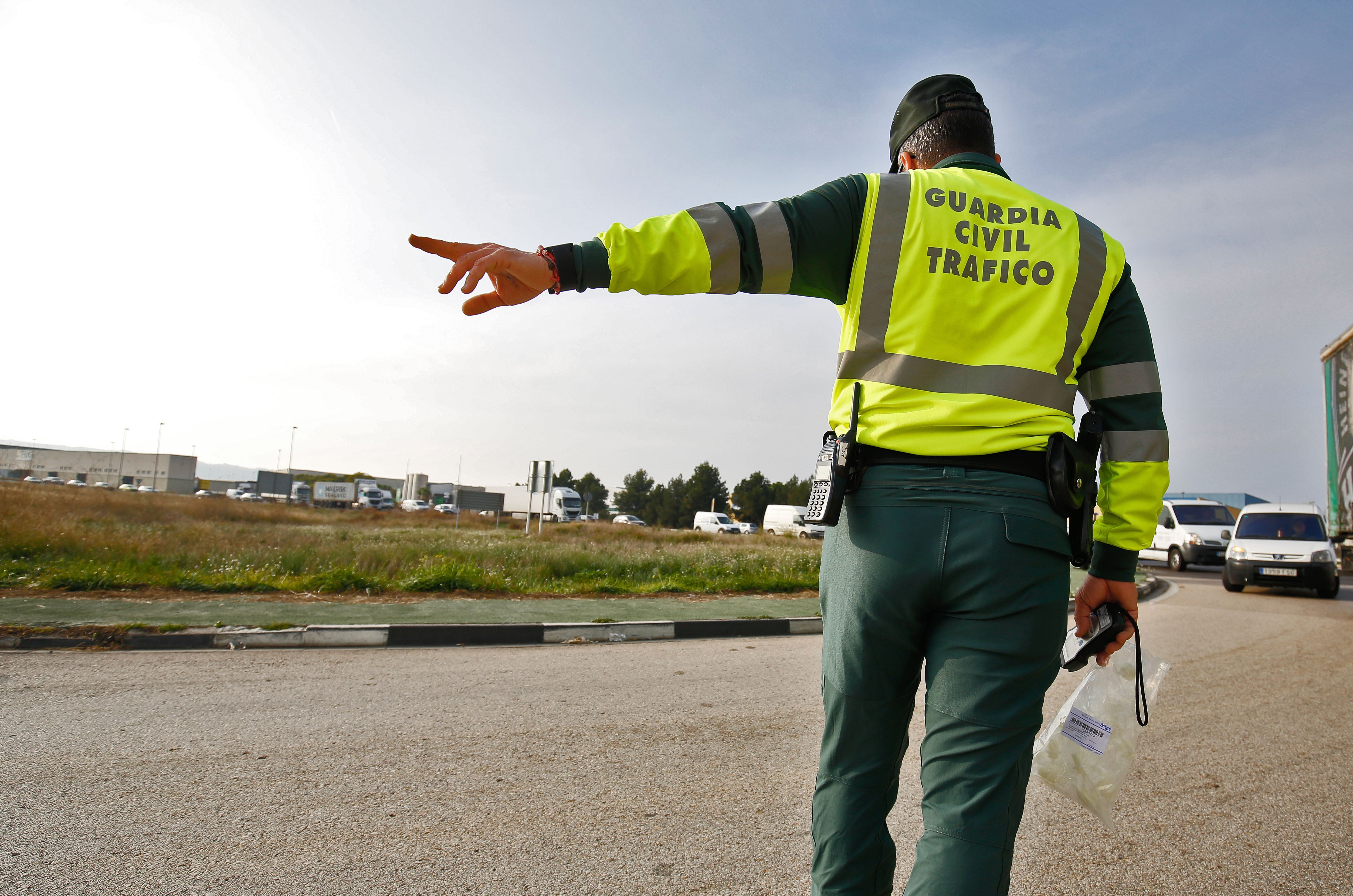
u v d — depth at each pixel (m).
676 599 9.30
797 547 21.72
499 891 2.21
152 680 4.55
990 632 1.13
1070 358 1.27
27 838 2.42
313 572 9.71
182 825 2.57
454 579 8.98
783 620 7.59
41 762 3.10
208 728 3.63
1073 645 1.43
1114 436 1.34
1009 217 1.30
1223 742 3.92
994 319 1.23
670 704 4.45
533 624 6.68
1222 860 2.55
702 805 2.90
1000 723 1.12
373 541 16.38
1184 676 5.60
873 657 1.23
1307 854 2.60
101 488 51.22
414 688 4.61
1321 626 8.51
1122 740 1.65
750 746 3.67
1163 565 20.30
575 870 2.35
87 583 7.59
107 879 2.19
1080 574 11.84
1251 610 10.02
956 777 1.13
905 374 1.22
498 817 2.74
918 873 1.12
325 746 3.44
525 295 1.27
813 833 1.34
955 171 1.36
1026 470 1.18
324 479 109.94
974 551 1.13
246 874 2.25
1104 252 1.33
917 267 1.25
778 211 1.24
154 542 11.15
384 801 2.84
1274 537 12.56
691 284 1.23
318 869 2.30
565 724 3.95
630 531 33.88
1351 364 17.25
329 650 5.84
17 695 4.08
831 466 1.25
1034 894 2.30
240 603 7.27
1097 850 2.62
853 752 1.28
